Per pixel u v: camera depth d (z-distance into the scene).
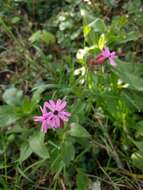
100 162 0.20
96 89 0.19
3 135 0.20
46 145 0.19
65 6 0.26
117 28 0.22
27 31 0.26
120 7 0.26
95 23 0.21
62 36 0.25
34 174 0.19
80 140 0.19
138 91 0.20
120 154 0.20
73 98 0.21
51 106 0.18
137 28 0.24
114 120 0.20
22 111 0.19
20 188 0.19
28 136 0.19
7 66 0.24
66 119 0.17
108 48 0.20
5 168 0.19
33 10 0.27
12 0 0.27
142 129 0.19
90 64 0.19
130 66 0.20
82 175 0.19
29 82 0.23
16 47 0.25
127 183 0.19
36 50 0.25
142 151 0.18
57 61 0.24
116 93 0.19
